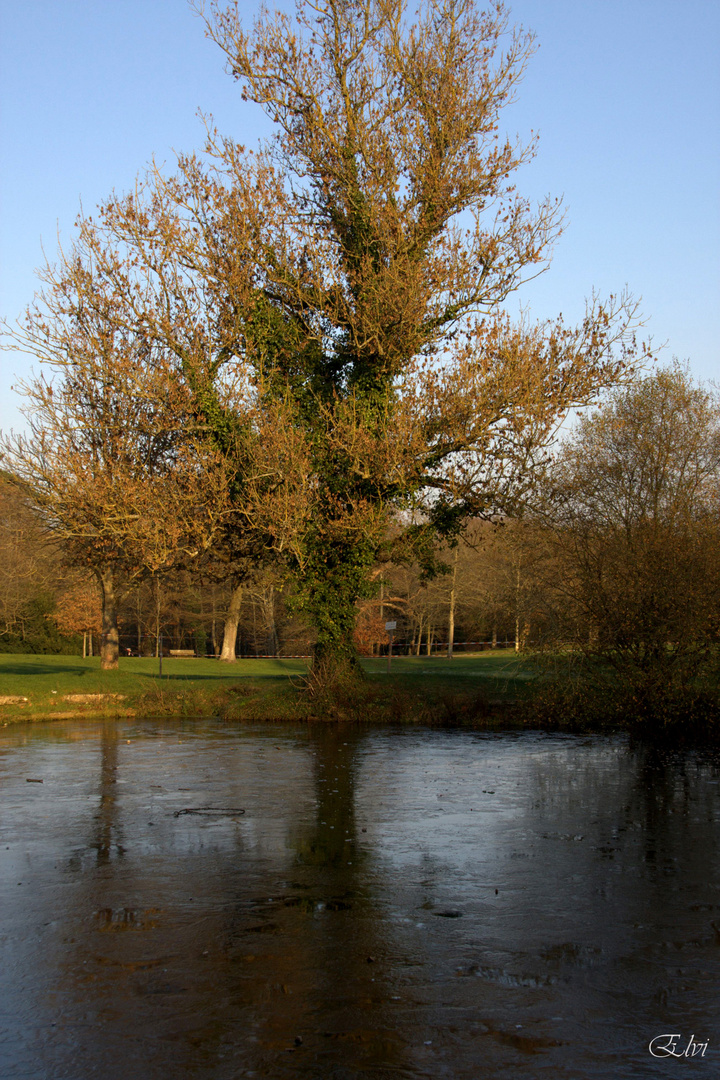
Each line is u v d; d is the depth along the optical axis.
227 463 25.53
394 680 32.38
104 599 37.56
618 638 23.14
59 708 30.06
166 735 25.12
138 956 8.45
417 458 25.02
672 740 23.70
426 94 26.72
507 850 12.48
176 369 26.20
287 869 11.48
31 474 27.00
